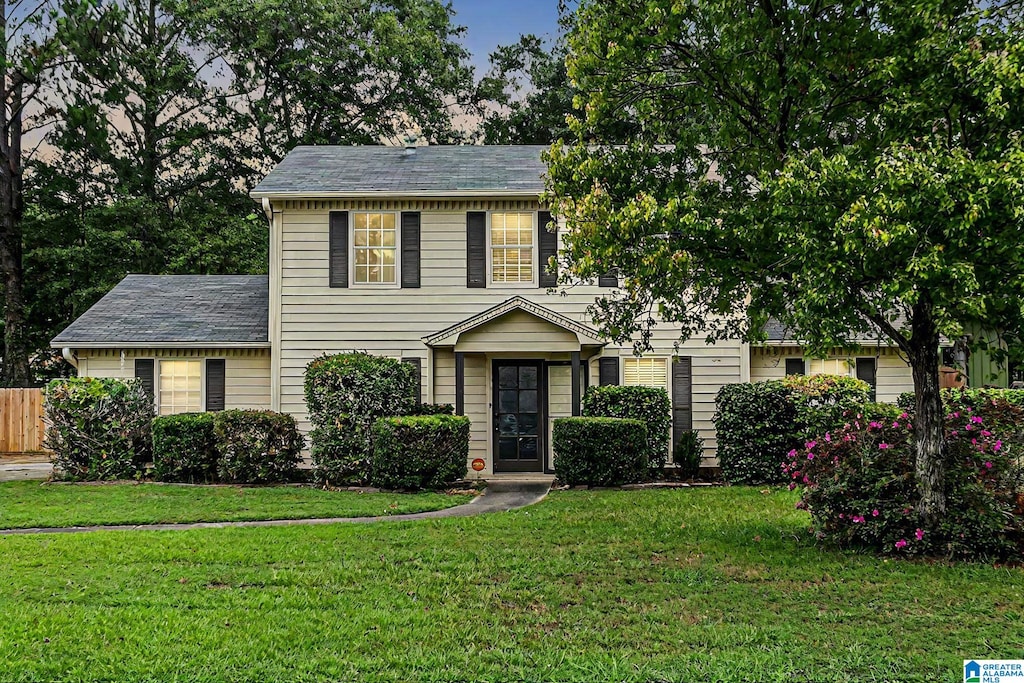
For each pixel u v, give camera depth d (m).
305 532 9.29
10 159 26.84
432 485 13.41
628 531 9.33
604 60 9.38
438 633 5.68
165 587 6.78
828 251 6.75
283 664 5.09
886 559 7.82
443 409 14.72
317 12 28.62
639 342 10.03
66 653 5.22
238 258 27.59
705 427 15.99
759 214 7.80
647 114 10.08
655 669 5.03
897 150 6.87
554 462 14.12
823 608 6.30
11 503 11.82
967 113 7.46
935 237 6.77
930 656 5.25
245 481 14.32
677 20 8.87
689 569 7.48
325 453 13.91
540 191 15.73
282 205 16.09
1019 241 6.30
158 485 13.87
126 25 29.03
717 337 9.63
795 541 8.70
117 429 14.77
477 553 8.16
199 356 16.73
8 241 26.39
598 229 8.30
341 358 14.33
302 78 29.05
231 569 7.46
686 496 12.35
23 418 23.61
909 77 7.85
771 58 8.83
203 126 30.55
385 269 16.12
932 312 6.88
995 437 8.13
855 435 8.51
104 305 17.88
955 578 7.09
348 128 31.61
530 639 5.59
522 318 14.80
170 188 30.62
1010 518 7.71
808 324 7.21
